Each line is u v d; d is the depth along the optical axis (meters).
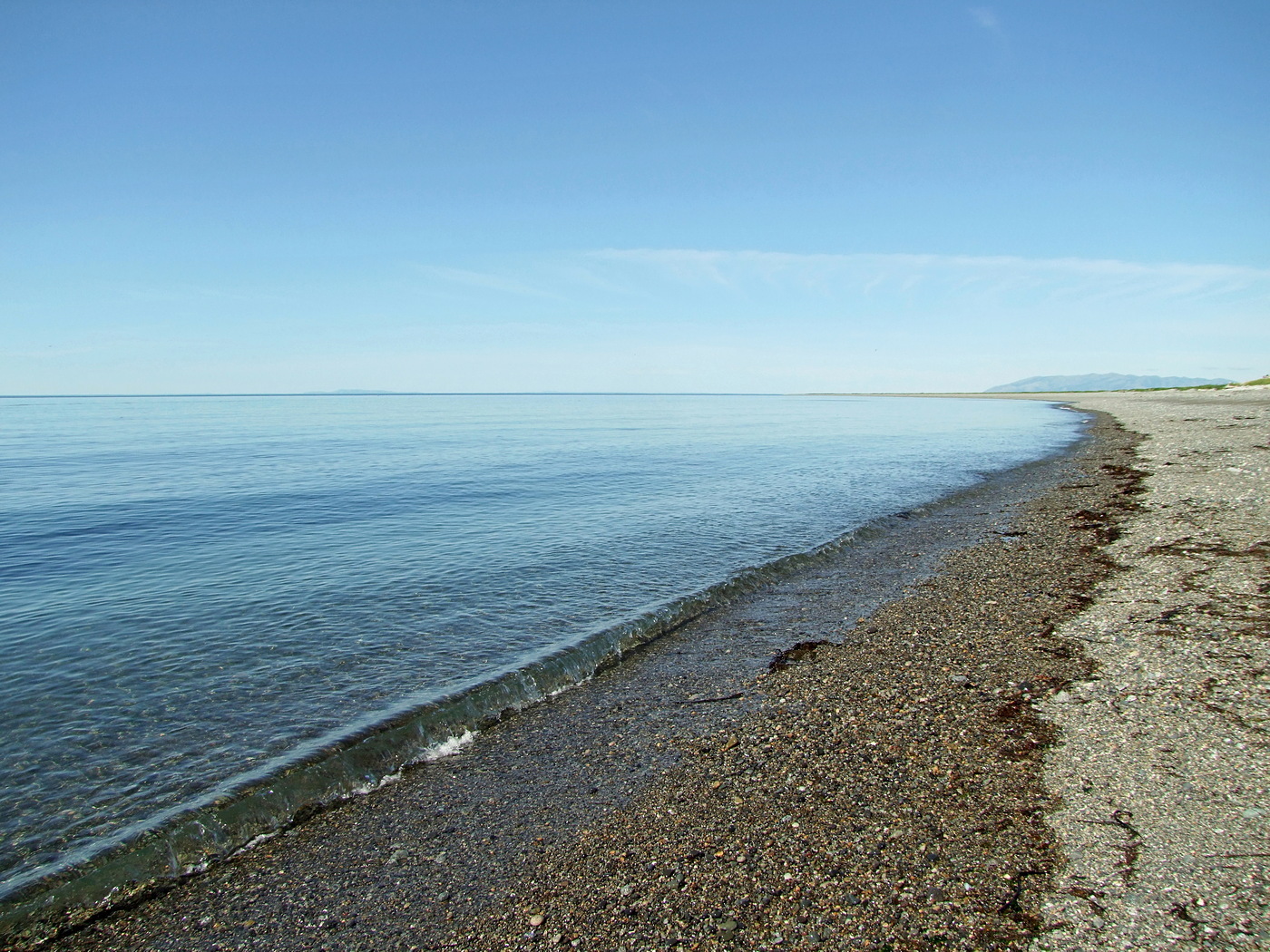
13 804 7.66
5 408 172.75
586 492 28.80
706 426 81.50
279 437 64.56
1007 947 4.96
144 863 6.78
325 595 15.06
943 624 12.57
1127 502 22.72
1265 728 7.59
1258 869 5.42
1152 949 4.77
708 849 6.50
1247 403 72.00
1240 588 12.56
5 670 11.21
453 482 31.91
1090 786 6.89
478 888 6.23
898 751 8.06
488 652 11.77
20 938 5.88
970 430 69.88
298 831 7.34
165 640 12.48
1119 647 10.46
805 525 21.94
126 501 27.14
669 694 10.36
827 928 5.33
